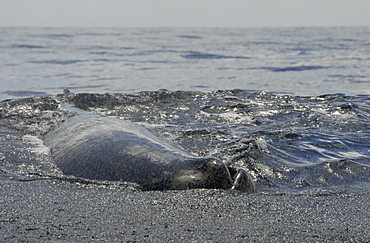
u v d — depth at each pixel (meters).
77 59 80.12
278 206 14.34
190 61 80.44
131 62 76.75
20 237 10.55
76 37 167.38
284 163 20.61
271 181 18.36
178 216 12.90
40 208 13.27
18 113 29.72
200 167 15.90
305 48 112.38
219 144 23.52
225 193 15.34
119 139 19.27
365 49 106.94
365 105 34.91
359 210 14.07
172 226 11.91
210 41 149.25
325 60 81.62
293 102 35.59
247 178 16.27
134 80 54.50
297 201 15.08
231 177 16.23
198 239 10.91
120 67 68.88
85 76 57.59
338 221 12.79
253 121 29.33
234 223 12.37
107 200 14.52
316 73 63.41
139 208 13.62
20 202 13.84
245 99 36.38
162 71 64.38
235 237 11.12
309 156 21.73
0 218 11.98
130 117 30.19
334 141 24.17
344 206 14.55
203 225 12.09
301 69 68.44
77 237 10.76
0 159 20.09
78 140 20.81
